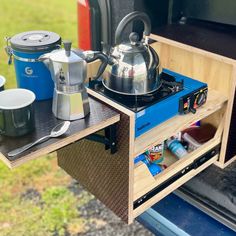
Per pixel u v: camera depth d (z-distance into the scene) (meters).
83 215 2.15
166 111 1.52
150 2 1.93
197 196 1.79
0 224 2.08
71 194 2.29
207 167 1.87
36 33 1.39
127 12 1.89
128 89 1.45
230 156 1.85
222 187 1.76
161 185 1.57
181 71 1.90
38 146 1.15
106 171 1.50
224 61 1.62
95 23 1.90
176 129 1.52
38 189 2.33
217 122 1.82
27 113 1.17
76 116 1.27
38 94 1.36
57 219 2.13
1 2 3.49
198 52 1.69
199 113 1.62
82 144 1.56
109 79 1.47
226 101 1.73
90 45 1.98
